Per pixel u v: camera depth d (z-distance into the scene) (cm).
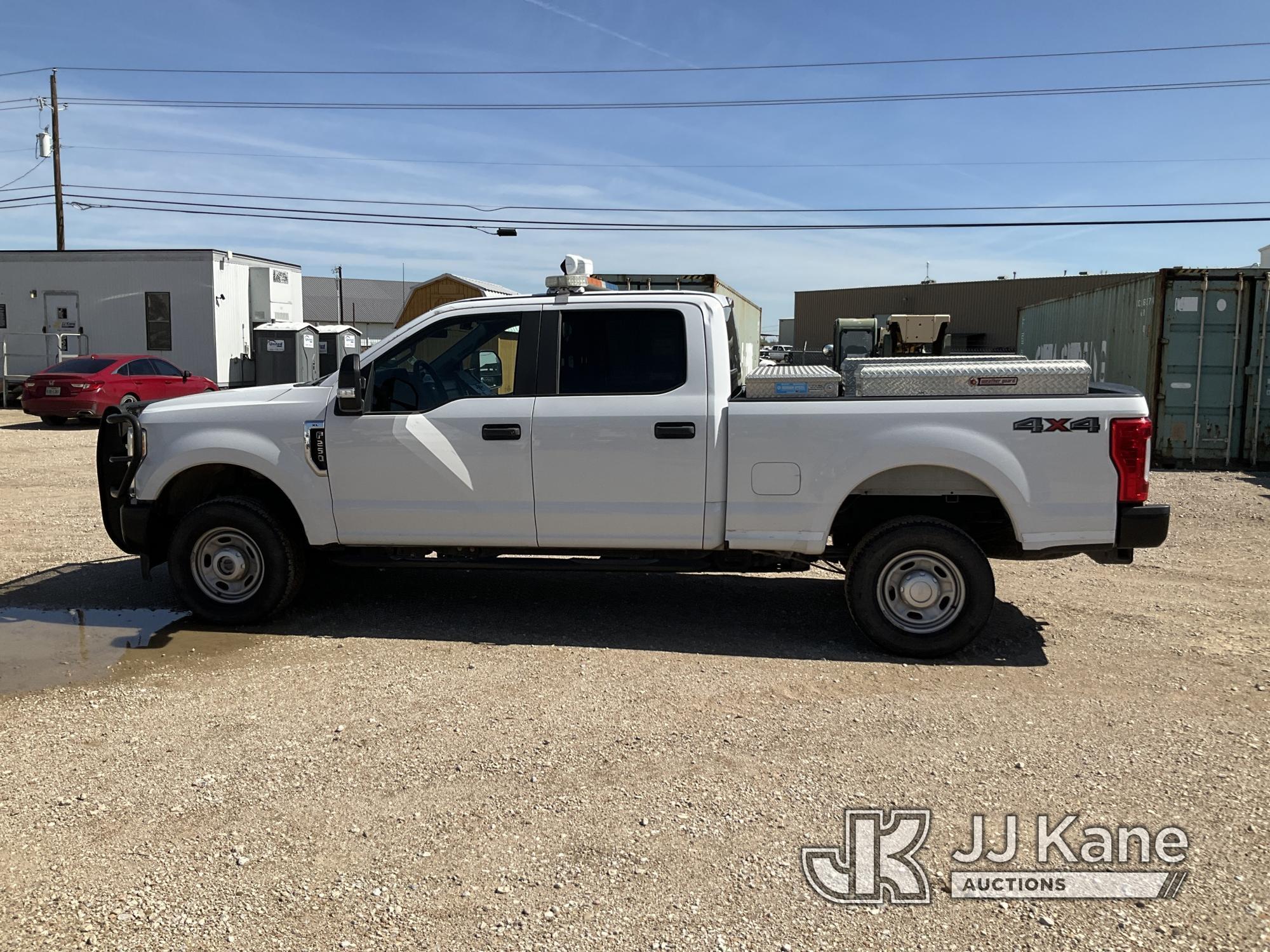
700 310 554
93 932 279
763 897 299
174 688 486
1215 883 307
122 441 628
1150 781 381
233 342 2650
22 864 317
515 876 311
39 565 761
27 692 479
